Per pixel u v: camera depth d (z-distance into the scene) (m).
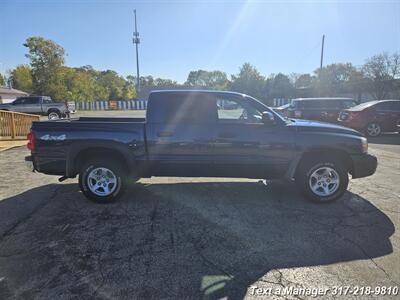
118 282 2.68
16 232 3.66
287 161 4.60
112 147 4.54
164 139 4.56
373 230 3.73
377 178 6.19
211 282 2.68
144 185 5.64
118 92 72.44
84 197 4.98
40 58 45.19
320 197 4.62
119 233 3.64
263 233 3.64
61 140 4.52
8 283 2.66
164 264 2.97
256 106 4.65
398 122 12.66
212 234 3.62
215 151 4.57
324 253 3.18
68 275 2.78
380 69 32.72
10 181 6.01
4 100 40.56
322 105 14.34
